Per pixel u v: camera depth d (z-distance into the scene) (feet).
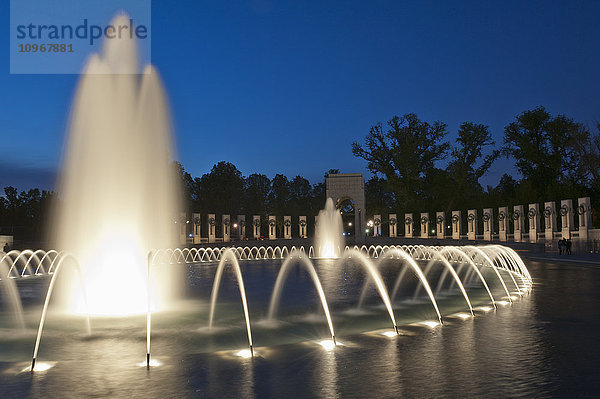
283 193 462.60
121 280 62.08
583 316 42.14
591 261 116.78
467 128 292.61
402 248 221.05
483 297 55.57
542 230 239.50
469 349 29.89
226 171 401.29
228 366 26.27
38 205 313.53
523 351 29.27
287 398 20.89
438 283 71.92
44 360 27.99
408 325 38.29
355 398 20.83
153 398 21.04
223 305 49.03
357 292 60.18
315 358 27.89
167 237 214.28
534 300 52.75
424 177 307.78
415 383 22.93
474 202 292.81
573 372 24.64
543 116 271.28
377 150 303.48
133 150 71.31
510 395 21.09
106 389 22.39
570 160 267.59
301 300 52.75
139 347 30.99
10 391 22.27
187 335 34.50
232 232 378.53
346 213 317.83
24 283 75.41
